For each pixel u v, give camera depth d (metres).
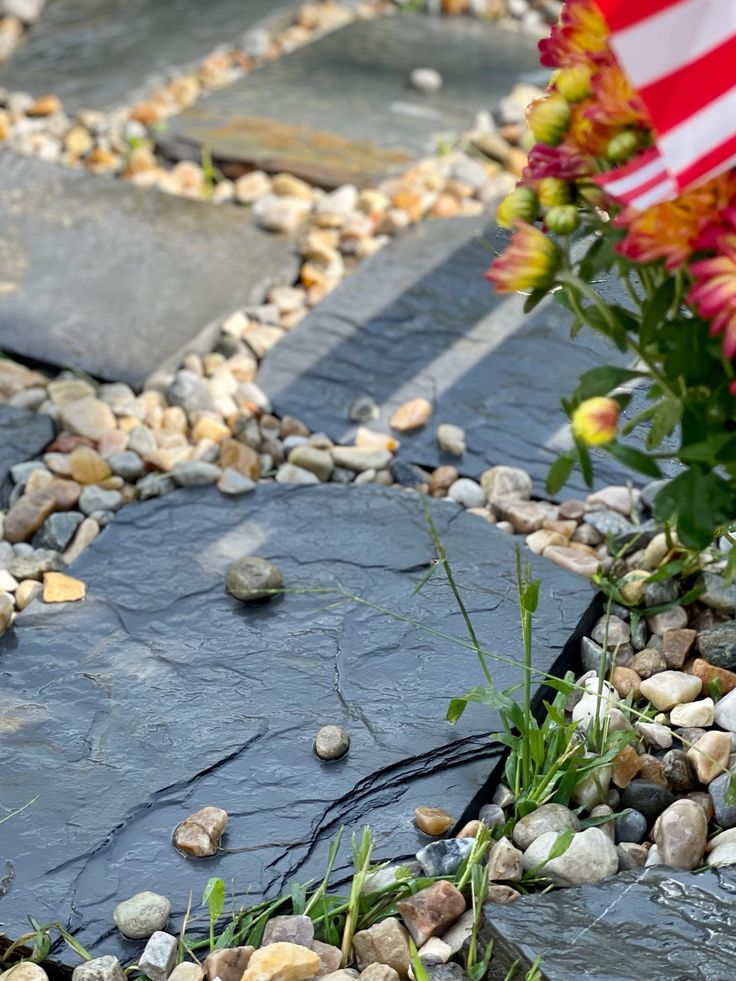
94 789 1.84
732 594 2.14
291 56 4.49
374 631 2.13
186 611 2.19
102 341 2.92
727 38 1.10
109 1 4.92
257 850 1.75
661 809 1.83
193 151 3.84
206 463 2.54
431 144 3.89
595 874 1.68
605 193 1.30
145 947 1.62
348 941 1.63
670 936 1.54
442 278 3.12
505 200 1.38
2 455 2.59
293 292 3.15
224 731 1.94
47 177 3.55
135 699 2.01
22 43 4.54
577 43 1.26
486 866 1.70
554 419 2.68
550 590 2.20
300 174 3.71
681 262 1.17
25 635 2.14
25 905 1.68
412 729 1.93
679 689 1.97
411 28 4.82
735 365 1.30
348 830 1.78
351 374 2.84
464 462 2.60
